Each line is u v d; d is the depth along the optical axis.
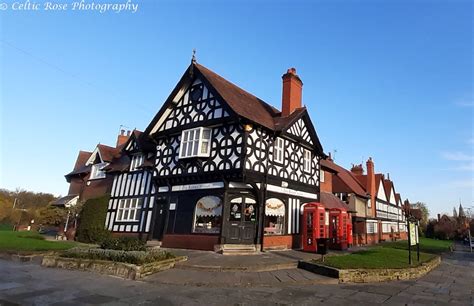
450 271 12.21
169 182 16.39
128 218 19.17
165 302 6.46
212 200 14.27
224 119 14.38
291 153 16.67
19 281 8.02
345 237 17.73
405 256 13.12
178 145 16.59
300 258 11.80
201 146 15.02
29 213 37.34
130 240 11.26
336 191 26.30
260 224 13.93
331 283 8.65
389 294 7.56
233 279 8.54
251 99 18.03
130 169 20.45
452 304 6.84
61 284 7.84
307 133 18.00
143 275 8.84
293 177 16.50
